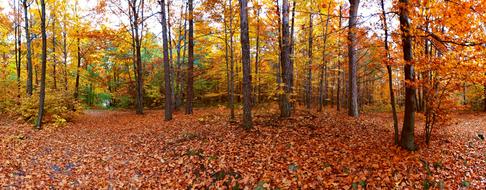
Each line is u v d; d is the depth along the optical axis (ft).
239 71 68.33
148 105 94.27
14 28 62.28
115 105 100.63
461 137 30.78
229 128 36.24
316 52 56.39
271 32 57.67
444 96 25.07
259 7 46.73
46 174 22.99
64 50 66.49
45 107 42.91
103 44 68.33
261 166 23.41
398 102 86.07
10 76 78.13
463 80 22.97
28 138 32.37
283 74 40.42
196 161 25.40
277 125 36.27
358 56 65.36
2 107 51.78
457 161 23.13
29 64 53.93
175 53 96.48
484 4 20.76
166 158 27.07
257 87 68.80
